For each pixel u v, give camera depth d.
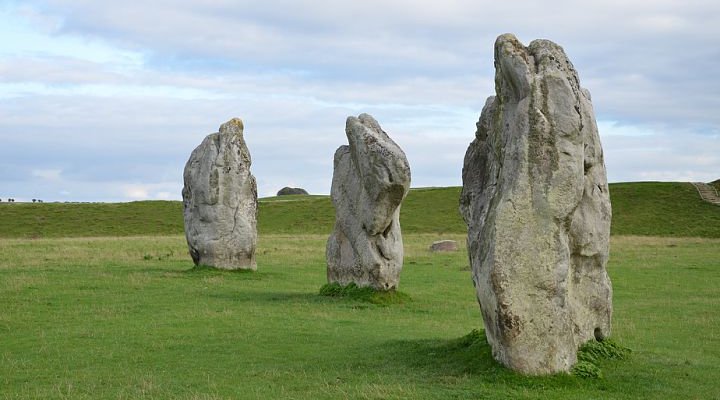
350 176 29.42
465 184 17.83
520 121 14.89
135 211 88.88
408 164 27.58
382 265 27.86
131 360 17.66
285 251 49.78
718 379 15.73
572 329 15.27
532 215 14.66
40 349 18.73
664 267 40.62
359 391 14.53
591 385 14.71
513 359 14.83
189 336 20.45
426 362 16.88
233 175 37.09
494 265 14.63
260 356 18.06
